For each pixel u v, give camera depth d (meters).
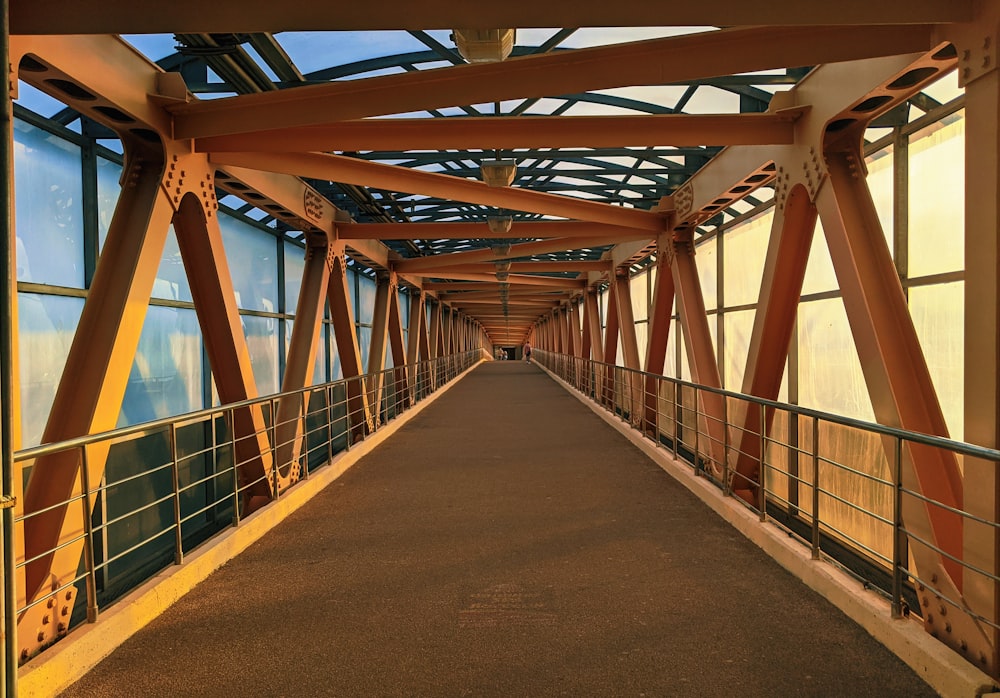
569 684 3.18
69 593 4.57
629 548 5.35
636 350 16.78
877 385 4.98
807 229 6.19
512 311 44.38
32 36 3.87
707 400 9.60
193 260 6.41
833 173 5.48
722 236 12.48
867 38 4.06
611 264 17.36
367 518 6.43
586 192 12.67
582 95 8.41
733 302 11.89
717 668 3.32
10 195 2.75
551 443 10.98
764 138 5.90
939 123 6.38
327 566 5.03
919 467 4.57
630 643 3.62
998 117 3.40
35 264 6.22
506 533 5.83
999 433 3.42
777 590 4.38
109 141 7.51
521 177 11.35
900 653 3.39
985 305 3.50
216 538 5.22
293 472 8.37
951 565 4.38
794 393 9.84
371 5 3.16
